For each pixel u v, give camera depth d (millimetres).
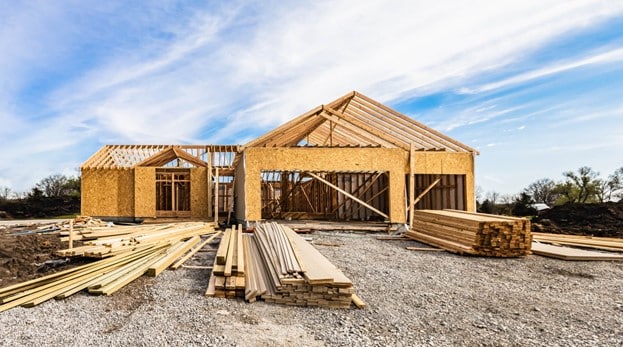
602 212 15438
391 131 14422
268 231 8562
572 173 28000
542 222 15430
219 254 6234
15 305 4461
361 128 13359
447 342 3596
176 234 9977
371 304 4797
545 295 5281
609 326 4078
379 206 16375
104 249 6801
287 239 7379
